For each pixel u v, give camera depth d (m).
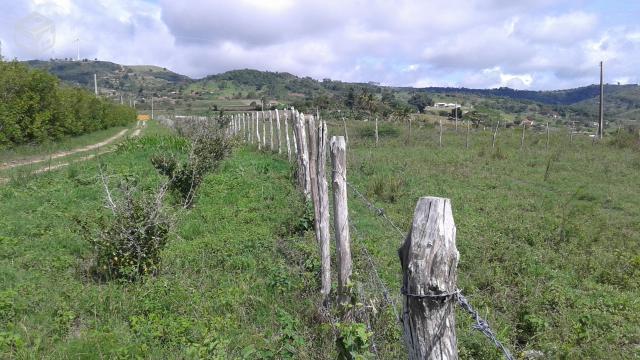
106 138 37.34
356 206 11.48
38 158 22.72
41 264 7.59
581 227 9.69
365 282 6.09
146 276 6.83
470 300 6.31
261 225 9.65
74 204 11.46
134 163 16.78
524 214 11.11
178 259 7.68
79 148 28.58
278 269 6.95
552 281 6.91
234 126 31.08
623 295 6.66
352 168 16.44
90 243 7.40
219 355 4.57
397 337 4.89
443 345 2.73
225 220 10.02
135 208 7.30
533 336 5.43
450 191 13.41
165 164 12.05
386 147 24.45
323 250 5.86
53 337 5.24
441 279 2.68
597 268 7.75
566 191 14.25
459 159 19.59
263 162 17.14
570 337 5.36
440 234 2.66
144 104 113.00
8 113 23.45
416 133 30.61
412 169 16.81
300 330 5.24
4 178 16.11
